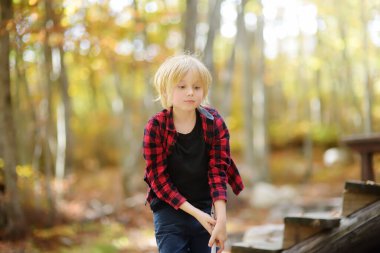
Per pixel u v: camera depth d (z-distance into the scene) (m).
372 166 4.21
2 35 5.54
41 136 7.95
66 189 8.37
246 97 14.82
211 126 2.43
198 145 2.43
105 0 7.26
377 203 3.26
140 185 11.43
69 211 7.76
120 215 8.15
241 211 10.20
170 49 10.04
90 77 11.98
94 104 17.98
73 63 9.80
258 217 9.28
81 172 18.06
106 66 10.49
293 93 21.53
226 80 11.45
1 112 5.74
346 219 3.32
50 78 7.20
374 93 17.48
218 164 2.46
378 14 12.26
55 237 5.99
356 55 14.62
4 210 5.78
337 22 14.81
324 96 20.53
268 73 18.09
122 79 13.84
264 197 11.18
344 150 17.80
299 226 3.44
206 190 2.54
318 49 15.84
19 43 6.15
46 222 6.52
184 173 2.46
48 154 6.89
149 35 10.45
